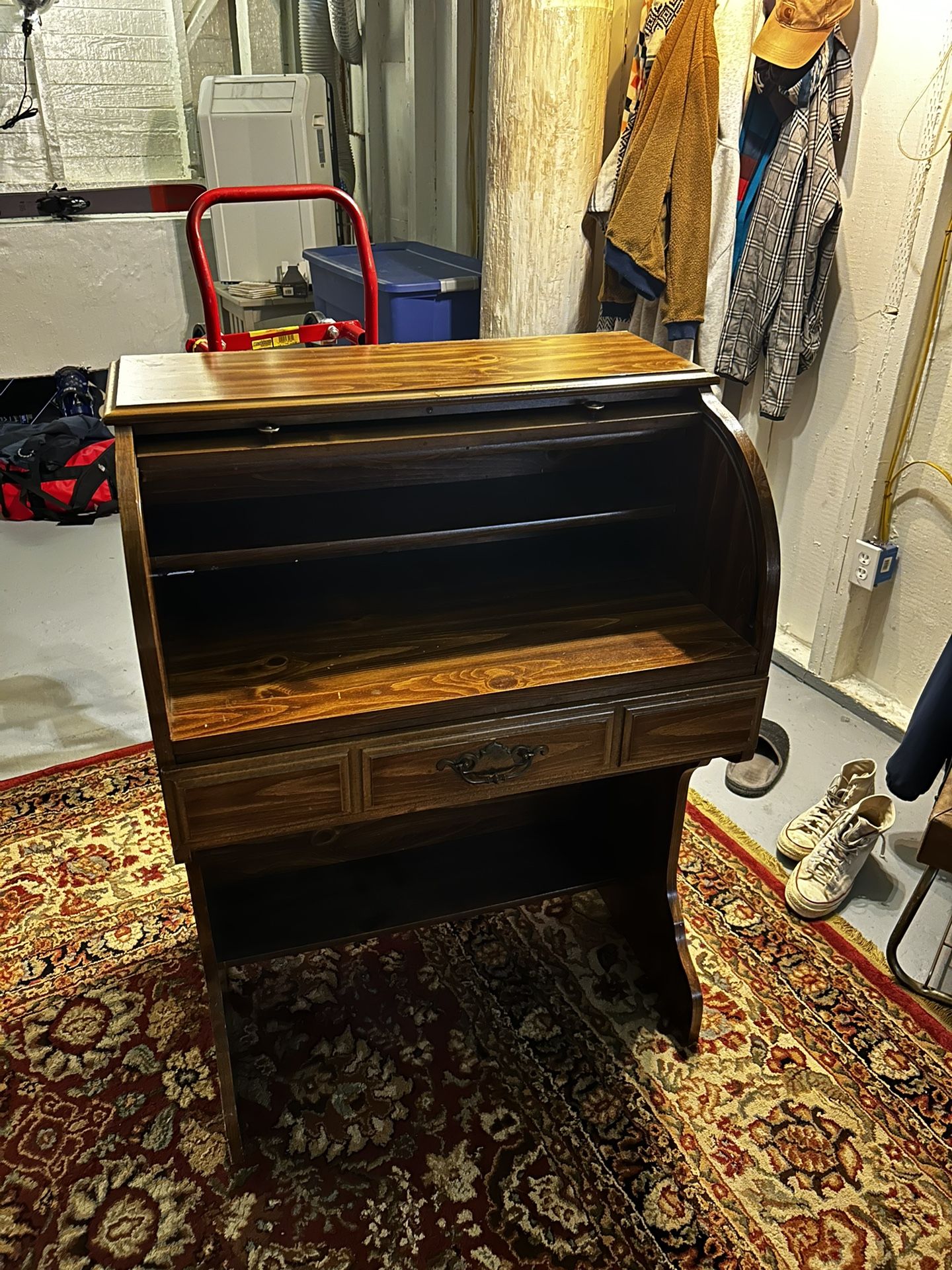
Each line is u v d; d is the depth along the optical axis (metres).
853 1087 1.68
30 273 4.23
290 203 4.26
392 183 4.61
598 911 2.08
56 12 4.31
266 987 1.88
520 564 1.72
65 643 3.00
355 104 4.67
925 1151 1.58
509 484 1.74
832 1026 1.80
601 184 2.62
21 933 1.97
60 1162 1.54
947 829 1.66
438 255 3.64
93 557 3.55
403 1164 1.54
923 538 2.51
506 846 1.91
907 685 2.68
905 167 2.26
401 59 4.12
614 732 1.45
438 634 1.50
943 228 2.23
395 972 1.92
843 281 2.52
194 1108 1.63
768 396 2.58
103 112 4.60
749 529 1.43
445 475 1.42
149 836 2.23
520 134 2.65
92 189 4.57
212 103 4.05
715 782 2.48
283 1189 1.50
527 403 1.40
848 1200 1.50
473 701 1.33
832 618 2.73
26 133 4.47
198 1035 1.76
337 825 1.37
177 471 1.24
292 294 4.07
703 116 2.30
